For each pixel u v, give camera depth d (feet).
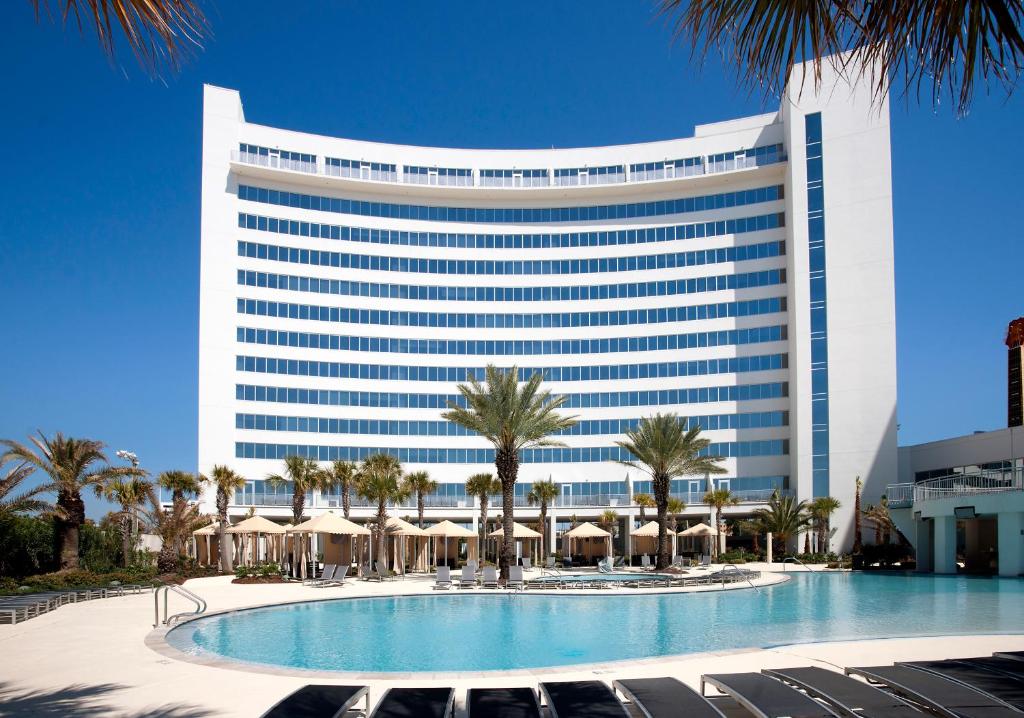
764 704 28.07
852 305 219.82
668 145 246.68
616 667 42.34
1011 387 202.18
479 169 250.57
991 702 28.37
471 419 131.03
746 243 237.66
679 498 229.45
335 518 126.41
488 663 52.60
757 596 101.14
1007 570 128.67
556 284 245.86
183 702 34.40
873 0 17.74
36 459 108.47
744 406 232.12
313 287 234.38
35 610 71.92
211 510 212.43
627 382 239.30
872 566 164.04
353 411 232.32
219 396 220.02
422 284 242.99
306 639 63.62
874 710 27.48
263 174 231.71
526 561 175.63
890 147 221.66
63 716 31.99
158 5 16.29
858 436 214.90
